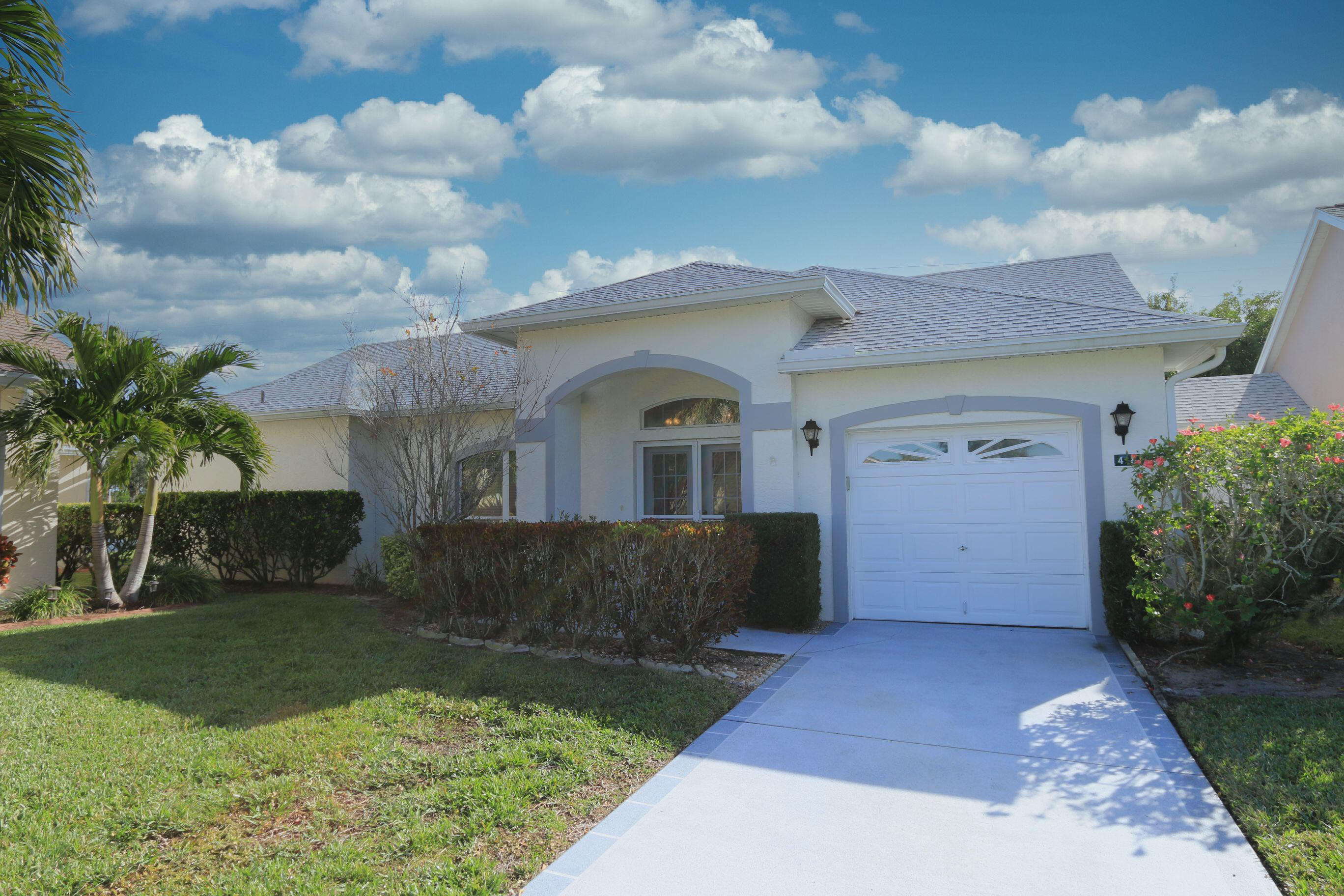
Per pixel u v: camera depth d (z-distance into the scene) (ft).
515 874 12.37
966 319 36.27
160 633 29.76
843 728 20.04
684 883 12.25
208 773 15.83
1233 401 50.19
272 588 46.91
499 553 28.37
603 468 44.86
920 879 12.42
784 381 35.88
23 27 21.99
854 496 35.65
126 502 52.26
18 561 36.86
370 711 20.12
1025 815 14.74
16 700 20.49
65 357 42.45
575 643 26.35
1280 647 27.27
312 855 12.57
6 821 13.42
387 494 46.39
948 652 28.22
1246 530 23.50
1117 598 27.71
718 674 25.07
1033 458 32.78
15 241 22.82
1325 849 12.46
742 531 27.40
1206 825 14.10
